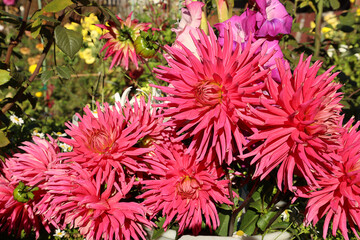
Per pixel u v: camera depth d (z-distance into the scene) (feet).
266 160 3.19
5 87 5.90
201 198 3.83
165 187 3.77
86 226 3.77
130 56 4.82
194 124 3.33
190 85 3.30
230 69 3.21
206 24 4.18
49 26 5.70
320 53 10.21
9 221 4.88
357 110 7.79
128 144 3.77
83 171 3.76
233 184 4.42
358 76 12.30
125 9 19.72
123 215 3.71
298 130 3.12
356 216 3.40
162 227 3.91
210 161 3.63
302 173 3.19
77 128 4.07
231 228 4.25
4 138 5.56
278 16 3.62
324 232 3.57
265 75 3.43
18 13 18.35
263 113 3.13
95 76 15.33
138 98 5.35
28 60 17.38
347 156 3.48
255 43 3.36
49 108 15.02
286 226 4.24
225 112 3.18
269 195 4.50
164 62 6.42
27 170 4.49
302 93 3.17
